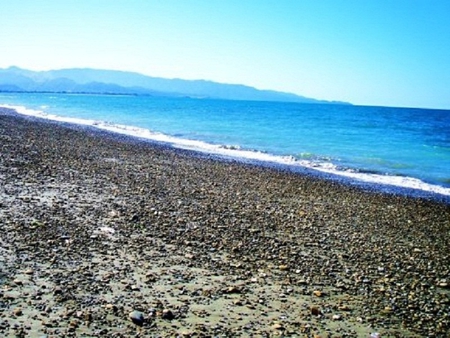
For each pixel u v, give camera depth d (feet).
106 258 32.68
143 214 46.11
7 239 34.40
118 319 23.56
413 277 35.50
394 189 79.71
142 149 108.47
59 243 34.76
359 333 24.94
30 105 353.72
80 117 234.38
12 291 25.62
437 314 28.50
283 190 70.49
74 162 78.43
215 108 474.49
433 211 63.93
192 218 46.75
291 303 28.17
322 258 38.06
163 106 478.59
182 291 28.19
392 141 165.27
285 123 251.39
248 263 34.91
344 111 522.06
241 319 25.20
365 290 31.65
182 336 22.38
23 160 74.38
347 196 70.23
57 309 23.98
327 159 114.32
